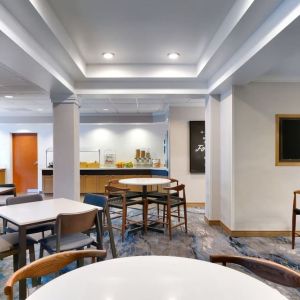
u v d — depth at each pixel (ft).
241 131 12.70
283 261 10.00
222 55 10.16
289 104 12.78
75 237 8.26
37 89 15.29
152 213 17.88
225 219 13.62
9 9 6.57
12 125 27.43
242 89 12.65
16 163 27.86
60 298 3.25
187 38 9.87
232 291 3.44
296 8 6.01
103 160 27.12
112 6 7.57
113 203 13.07
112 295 3.33
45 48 9.13
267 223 12.77
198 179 19.93
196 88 14.10
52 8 7.66
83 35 9.52
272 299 3.26
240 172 12.72
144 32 9.31
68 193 13.39
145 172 24.03
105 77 12.87
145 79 13.32
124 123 25.52
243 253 10.75
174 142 19.99
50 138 27.50
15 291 7.84
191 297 3.29
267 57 8.41
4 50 7.51
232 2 7.47
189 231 13.61
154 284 3.61
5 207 8.90
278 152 12.76
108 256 10.38
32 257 8.54
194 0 7.32
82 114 25.20
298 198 12.82
